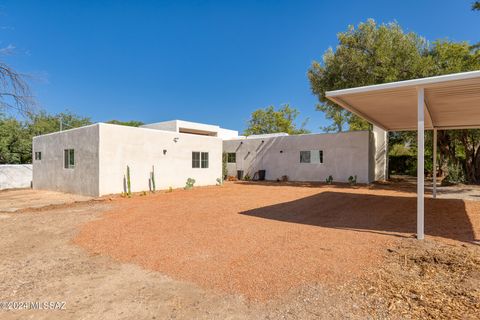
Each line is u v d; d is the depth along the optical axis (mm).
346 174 15828
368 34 13633
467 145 14977
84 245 4508
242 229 5418
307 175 17281
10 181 15602
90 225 5879
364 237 4781
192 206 8203
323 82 15141
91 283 3094
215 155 15805
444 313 2369
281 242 4527
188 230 5383
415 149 20750
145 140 12305
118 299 2721
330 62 14758
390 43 13289
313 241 4562
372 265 3500
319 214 6906
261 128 39156
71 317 2398
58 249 4328
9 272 3426
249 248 4238
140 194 11109
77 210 7715
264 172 19000
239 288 2916
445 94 5746
